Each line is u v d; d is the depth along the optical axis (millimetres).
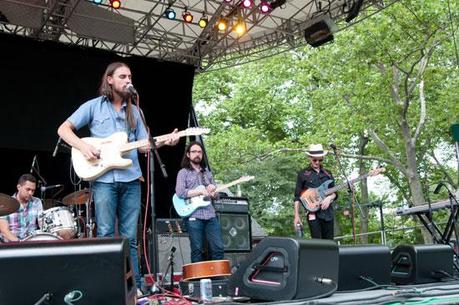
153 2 8594
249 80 19672
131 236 3531
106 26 8797
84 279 2141
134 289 2418
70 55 8766
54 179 9234
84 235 6410
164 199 9453
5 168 9094
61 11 8383
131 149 3527
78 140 3428
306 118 19047
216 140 17250
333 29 8359
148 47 9562
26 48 8453
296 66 16750
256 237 8766
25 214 5949
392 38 12578
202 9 9195
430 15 12312
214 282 3998
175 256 6289
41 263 2123
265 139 19516
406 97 13984
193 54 9820
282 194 16594
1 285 2098
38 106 8523
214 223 5469
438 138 16578
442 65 14508
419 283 3904
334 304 2580
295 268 2863
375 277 3576
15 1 7672
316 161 6336
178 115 9680
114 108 3646
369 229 18781
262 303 2729
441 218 12867
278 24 9539
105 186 3457
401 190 18297
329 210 6191
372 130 15102
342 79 14000
